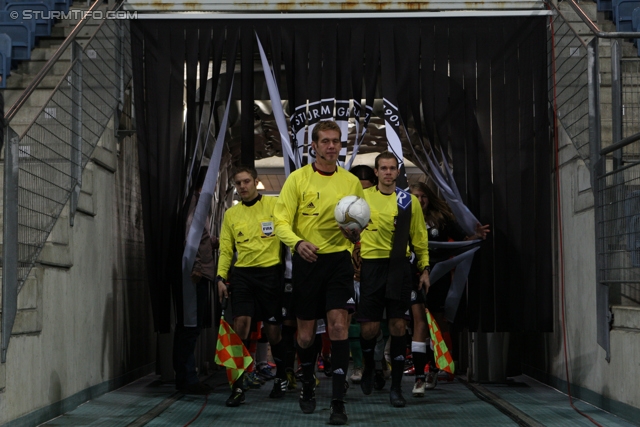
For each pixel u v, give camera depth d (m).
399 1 5.53
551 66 5.44
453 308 5.39
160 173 5.46
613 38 4.30
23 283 3.57
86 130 4.73
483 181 5.46
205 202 5.26
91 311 4.85
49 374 3.98
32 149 3.76
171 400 4.81
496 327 5.43
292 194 3.93
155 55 5.53
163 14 5.55
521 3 5.52
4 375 3.29
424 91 5.49
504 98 5.49
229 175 8.80
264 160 10.75
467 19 5.54
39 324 3.77
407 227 4.40
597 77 4.39
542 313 5.38
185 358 5.30
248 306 4.70
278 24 5.54
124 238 5.86
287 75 5.50
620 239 3.95
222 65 5.89
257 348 6.36
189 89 5.51
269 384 6.11
